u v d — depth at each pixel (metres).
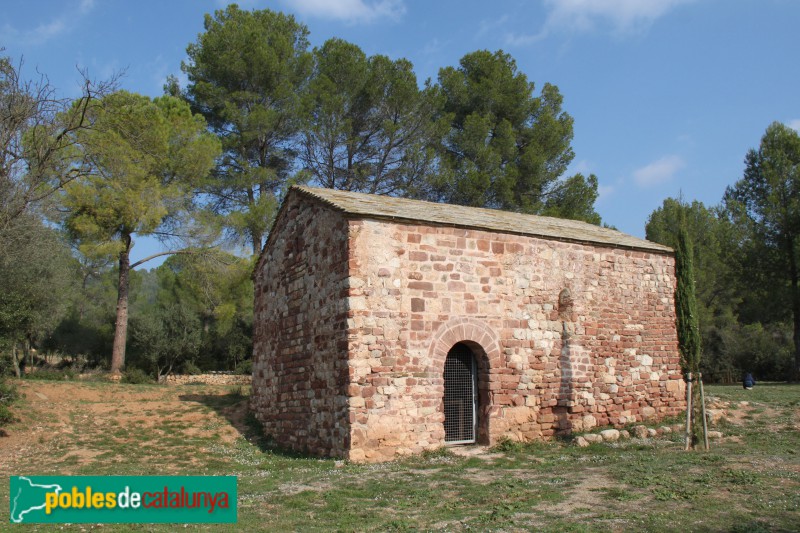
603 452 12.79
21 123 16.98
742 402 17.52
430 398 12.93
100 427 15.58
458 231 13.73
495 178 30.73
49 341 31.14
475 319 13.66
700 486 8.89
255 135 29.45
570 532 6.96
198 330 30.75
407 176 31.14
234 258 28.33
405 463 11.95
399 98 30.56
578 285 15.30
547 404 14.37
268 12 33.00
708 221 41.03
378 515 8.20
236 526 7.83
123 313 27.25
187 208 28.03
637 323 16.11
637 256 16.44
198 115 29.09
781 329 40.59
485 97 32.47
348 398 12.23
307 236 14.83
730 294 40.53
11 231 17.44
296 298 15.22
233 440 15.34
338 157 31.89
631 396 15.73
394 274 12.92
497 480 10.13
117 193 24.83
